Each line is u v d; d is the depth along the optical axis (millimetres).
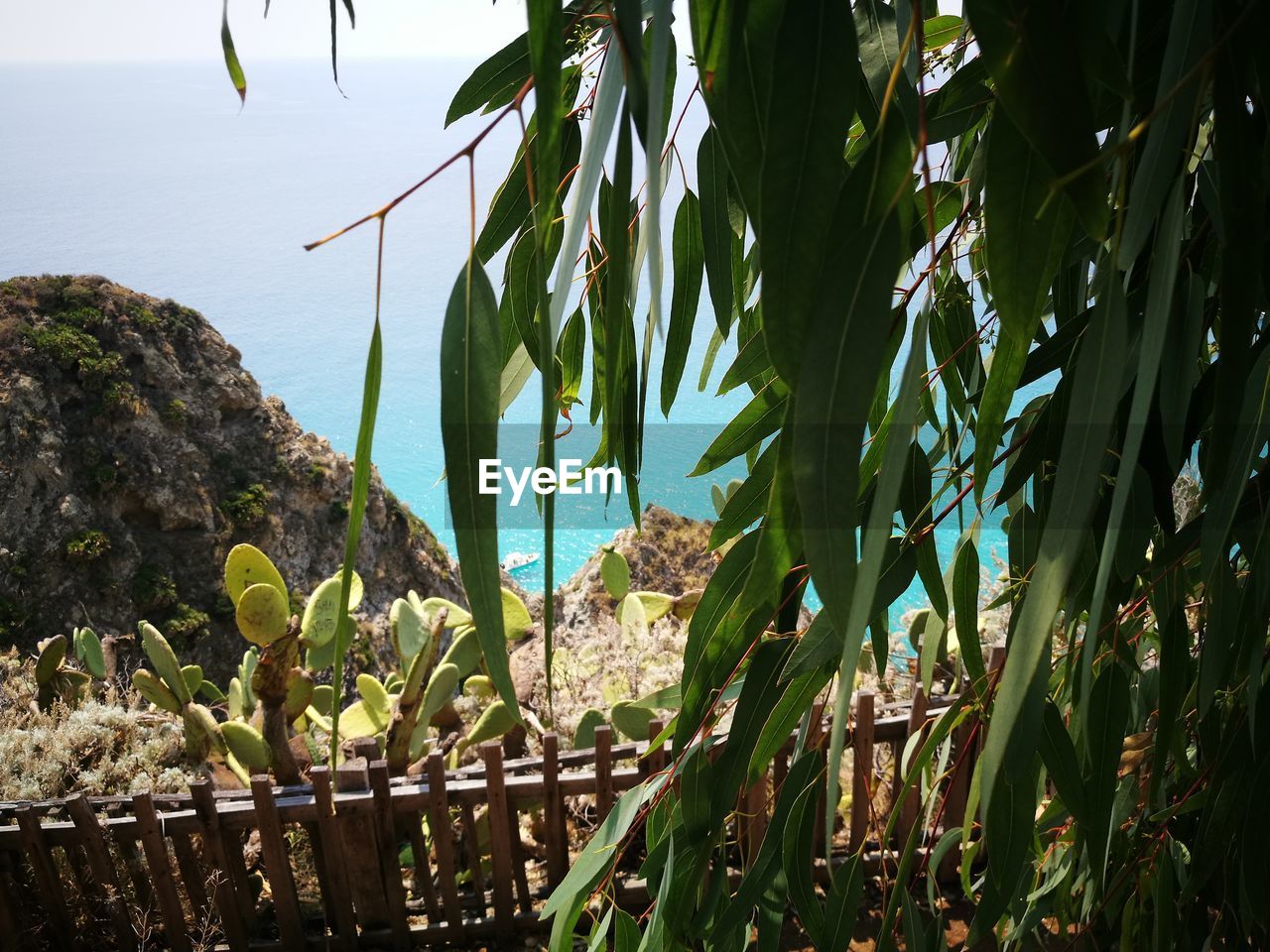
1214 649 893
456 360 539
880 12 742
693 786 1119
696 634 1026
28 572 9852
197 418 11125
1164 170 549
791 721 1082
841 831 2938
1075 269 1059
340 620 521
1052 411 888
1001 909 994
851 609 459
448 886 2666
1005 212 520
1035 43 436
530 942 2717
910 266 870
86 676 3980
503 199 962
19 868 2615
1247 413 778
